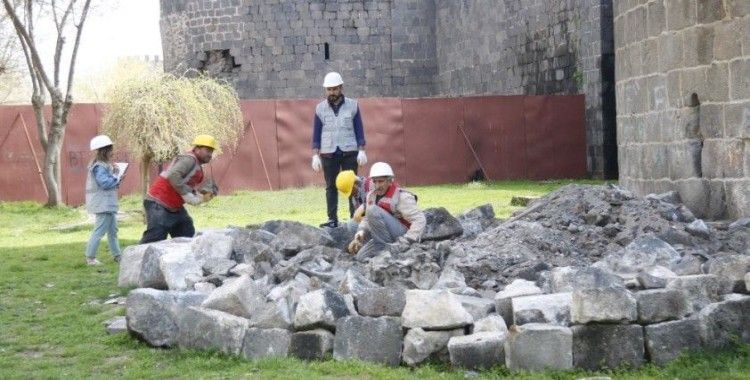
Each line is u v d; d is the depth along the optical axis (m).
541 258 12.11
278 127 38.34
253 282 10.75
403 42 53.09
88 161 35.34
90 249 17.98
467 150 40.25
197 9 52.94
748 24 14.23
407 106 39.81
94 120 35.41
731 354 9.13
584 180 38.56
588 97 38.94
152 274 12.90
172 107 26.25
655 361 9.12
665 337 9.15
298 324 10.00
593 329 9.12
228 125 31.72
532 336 9.12
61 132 32.78
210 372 9.57
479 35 48.28
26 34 31.36
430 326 9.55
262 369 9.56
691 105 15.98
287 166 38.44
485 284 11.35
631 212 13.51
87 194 18.08
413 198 13.13
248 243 13.34
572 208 13.98
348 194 15.95
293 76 51.91
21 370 9.98
